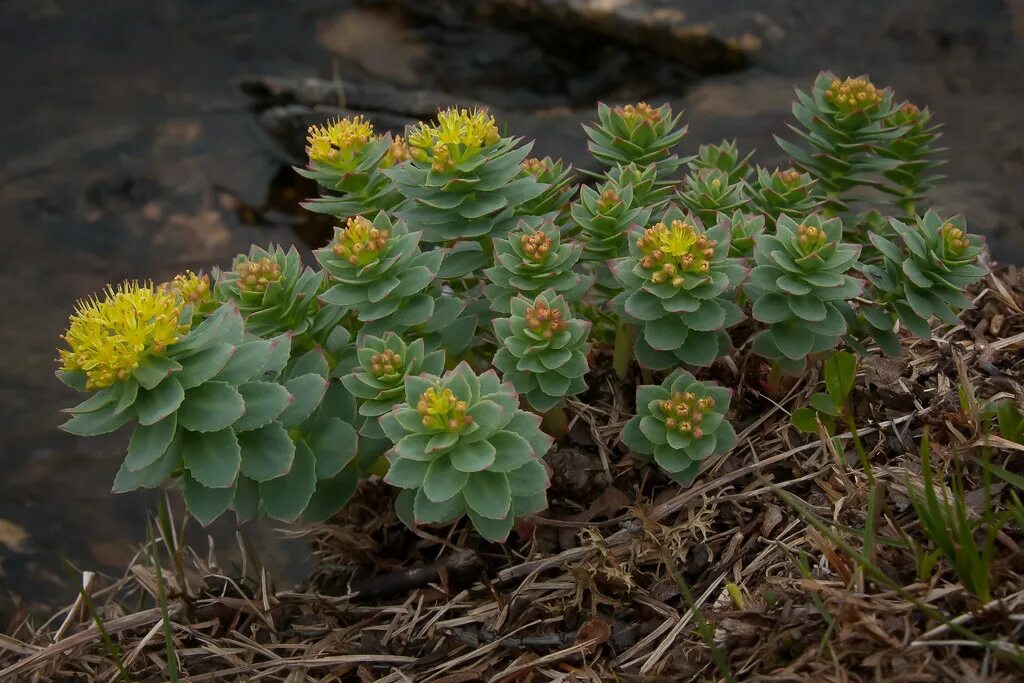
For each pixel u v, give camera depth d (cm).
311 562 82
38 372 89
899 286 73
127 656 72
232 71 105
